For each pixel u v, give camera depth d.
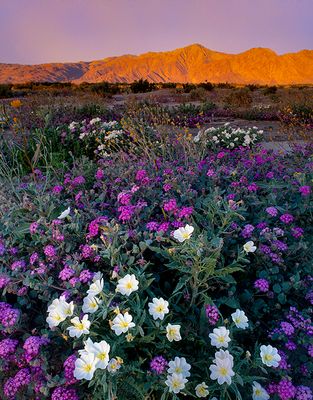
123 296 2.11
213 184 3.82
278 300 2.61
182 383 1.82
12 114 7.10
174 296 2.45
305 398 1.92
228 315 2.49
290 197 3.55
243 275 2.70
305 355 2.24
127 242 2.66
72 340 2.15
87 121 10.32
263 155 4.91
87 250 2.53
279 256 2.61
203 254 2.29
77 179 3.94
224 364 1.83
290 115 11.23
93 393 1.89
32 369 2.00
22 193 3.91
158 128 6.59
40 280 2.50
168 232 2.79
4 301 2.52
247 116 13.27
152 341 2.10
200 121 12.28
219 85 39.16
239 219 3.13
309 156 5.20
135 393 1.90
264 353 1.92
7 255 2.78
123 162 4.84
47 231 2.74
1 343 2.04
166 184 3.51
